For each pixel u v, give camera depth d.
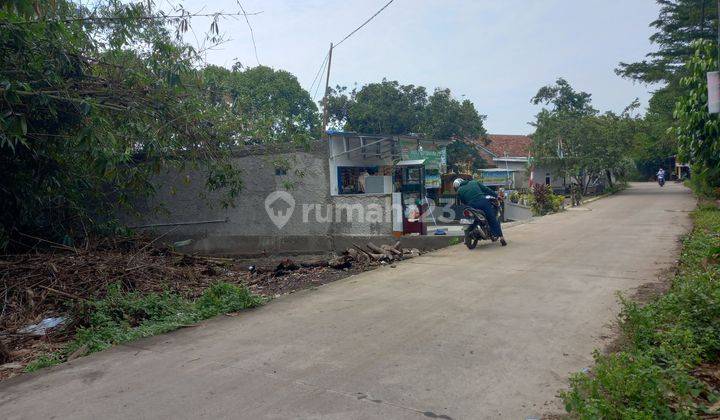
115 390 4.16
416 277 7.79
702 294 4.66
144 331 5.72
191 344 5.24
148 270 8.81
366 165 17.47
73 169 10.28
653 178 49.97
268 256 12.50
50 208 10.30
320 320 5.79
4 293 7.49
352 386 3.97
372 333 5.21
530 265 8.16
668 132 9.51
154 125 9.27
